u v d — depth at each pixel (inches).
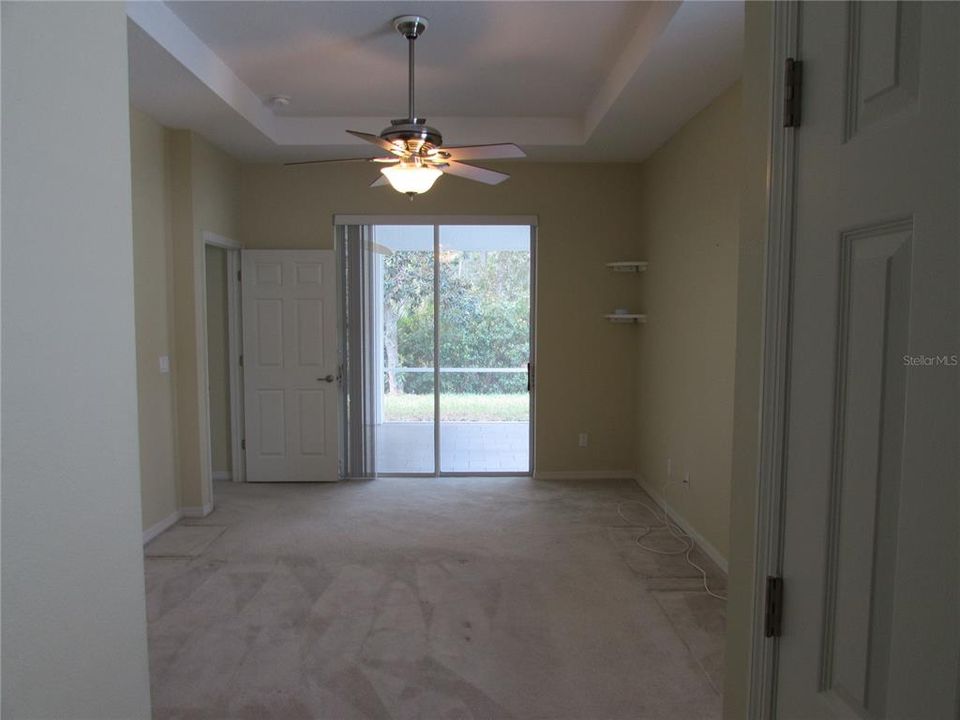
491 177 135.5
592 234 213.0
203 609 121.0
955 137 25.9
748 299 45.0
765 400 41.7
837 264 34.5
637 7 115.2
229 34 127.5
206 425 180.7
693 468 158.6
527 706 91.4
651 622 116.2
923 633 27.9
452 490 203.8
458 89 161.6
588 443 218.2
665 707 91.1
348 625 115.0
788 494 39.8
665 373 182.7
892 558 30.1
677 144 172.1
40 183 31.2
